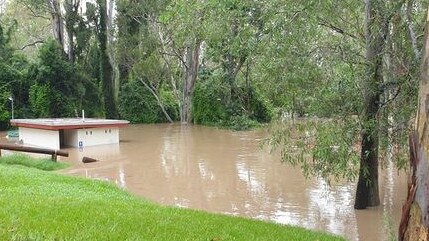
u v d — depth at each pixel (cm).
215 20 1024
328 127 987
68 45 3975
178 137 2941
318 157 1016
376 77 1007
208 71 4238
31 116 3556
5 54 3781
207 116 3906
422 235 371
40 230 520
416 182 379
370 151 1053
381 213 1131
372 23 975
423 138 373
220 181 1558
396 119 989
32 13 4344
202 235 613
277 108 1066
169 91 4494
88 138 2473
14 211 609
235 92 3744
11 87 3541
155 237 563
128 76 4300
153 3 3738
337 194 1346
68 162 1928
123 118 4181
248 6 975
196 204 1242
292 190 1406
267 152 2212
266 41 970
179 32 1228
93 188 1135
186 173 1711
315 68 980
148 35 3894
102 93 4016
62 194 927
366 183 1151
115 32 3981
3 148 1806
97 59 4053
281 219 1090
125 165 1881
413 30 879
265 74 1036
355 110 1002
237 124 3494
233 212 1153
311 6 952
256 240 641
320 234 815
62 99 3625
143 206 851
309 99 1002
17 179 1068
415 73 905
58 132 2352
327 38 1041
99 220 612
